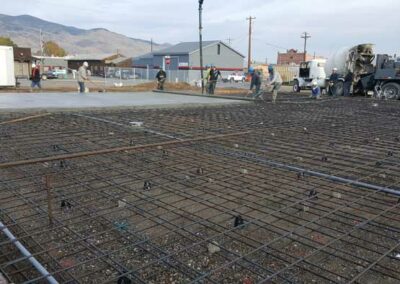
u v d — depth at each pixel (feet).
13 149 16.10
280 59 246.47
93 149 16.46
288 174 13.69
